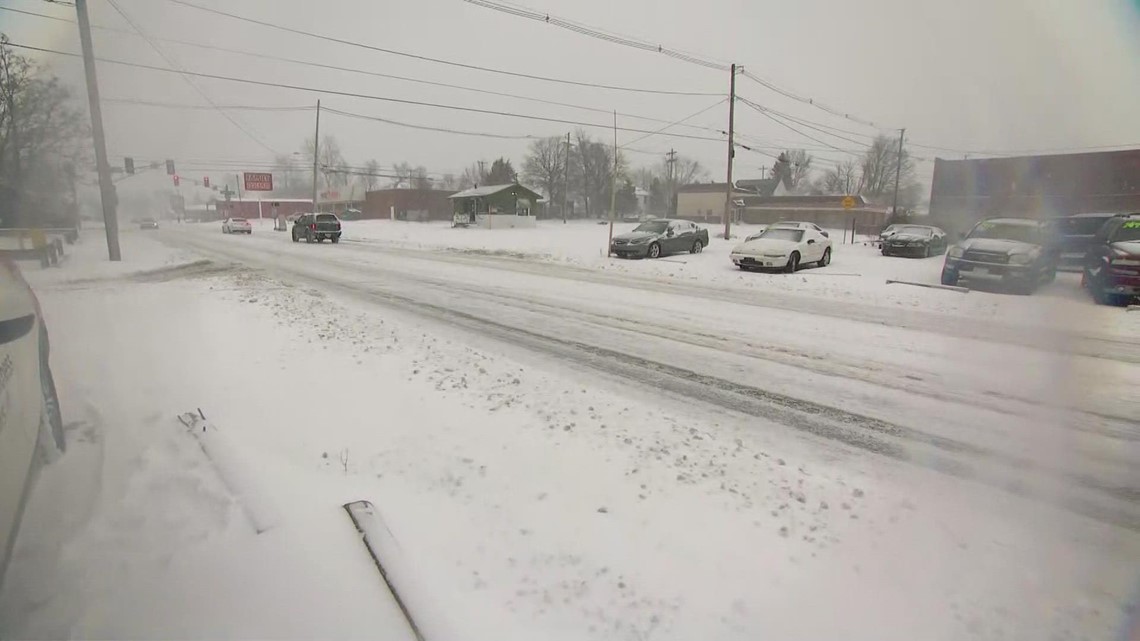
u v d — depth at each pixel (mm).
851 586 2590
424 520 3002
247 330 7000
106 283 10625
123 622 2260
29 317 3172
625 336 7543
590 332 7742
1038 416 4797
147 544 2736
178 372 5285
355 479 3434
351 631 2242
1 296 2811
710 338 7516
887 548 2879
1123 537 3020
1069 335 8102
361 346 6469
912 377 5879
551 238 28906
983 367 6262
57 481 3271
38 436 3145
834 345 7227
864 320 8914
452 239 28609
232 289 10398
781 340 7457
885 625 2367
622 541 2863
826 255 17359
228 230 33812
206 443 3793
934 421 4668
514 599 2441
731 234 33844
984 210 13555
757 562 2738
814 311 9641
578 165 68688
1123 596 2541
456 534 2887
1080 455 4020
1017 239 12516
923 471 3748
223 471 3424
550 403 4812
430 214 57500
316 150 40844
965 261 12414
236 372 5355
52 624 2240
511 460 3705
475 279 13188
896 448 4121
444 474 3508
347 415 4422
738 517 3107
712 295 11352
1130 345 7535
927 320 8945
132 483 3285
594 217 69625
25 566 2549
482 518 3035
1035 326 8617
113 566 2580
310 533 2852
